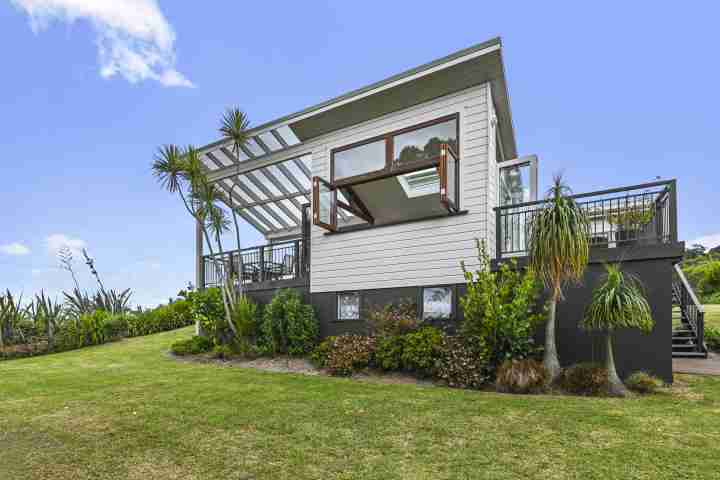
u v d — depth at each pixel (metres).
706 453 3.28
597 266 6.30
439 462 3.25
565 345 6.40
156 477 3.15
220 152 11.02
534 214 6.77
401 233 8.31
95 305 15.47
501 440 3.66
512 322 5.90
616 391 5.16
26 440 4.02
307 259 10.12
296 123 9.61
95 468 3.33
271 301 9.27
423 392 5.56
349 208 9.74
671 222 5.91
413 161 8.30
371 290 8.54
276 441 3.79
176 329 15.80
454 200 7.77
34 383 6.95
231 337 9.89
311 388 5.91
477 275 6.89
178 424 4.34
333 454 3.47
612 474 2.97
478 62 7.53
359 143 9.12
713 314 12.20
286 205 13.52
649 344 5.85
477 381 5.78
